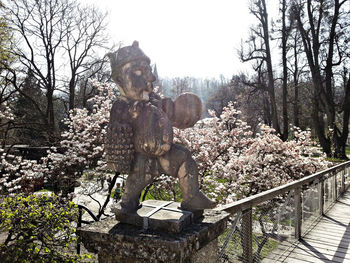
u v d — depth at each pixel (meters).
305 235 4.64
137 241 1.49
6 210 2.64
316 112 17.75
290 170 7.95
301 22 17.70
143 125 1.73
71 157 7.23
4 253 2.35
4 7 13.19
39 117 15.70
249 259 2.73
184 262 1.52
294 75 20.78
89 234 1.62
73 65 17.11
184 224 1.66
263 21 17.36
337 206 6.85
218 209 2.22
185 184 1.80
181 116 1.89
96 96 8.94
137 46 1.80
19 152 11.75
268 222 3.48
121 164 1.73
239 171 7.10
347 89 17.03
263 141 7.84
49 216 2.69
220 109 33.53
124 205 1.79
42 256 2.53
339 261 3.65
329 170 6.60
